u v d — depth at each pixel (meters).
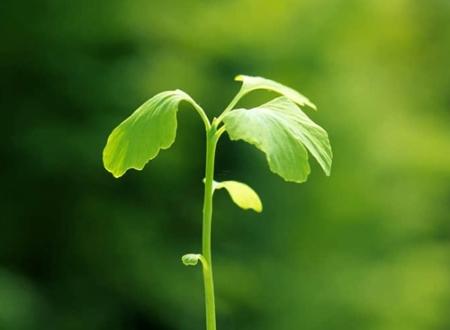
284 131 0.86
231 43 3.21
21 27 3.07
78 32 3.10
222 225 3.31
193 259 0.85
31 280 3.21
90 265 3.23
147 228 3.23
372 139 3.54
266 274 3.35
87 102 3.11
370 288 3.48
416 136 3.63
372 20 3.61
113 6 3.07
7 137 3.13
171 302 3.23
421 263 3.62
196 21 3.14
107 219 3.19
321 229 3.44
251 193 0.94
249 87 0.89
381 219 3.57
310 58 3.37
